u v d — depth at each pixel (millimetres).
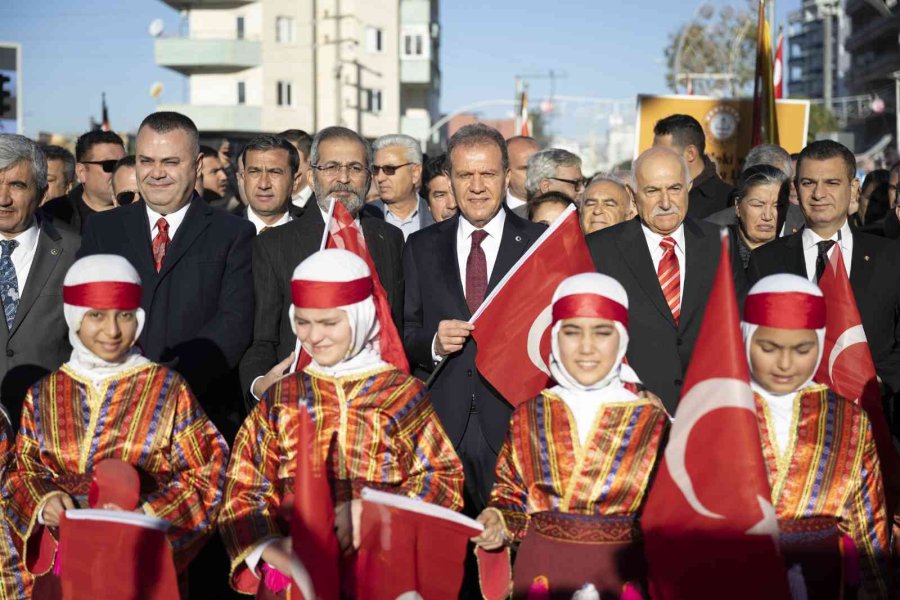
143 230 6004
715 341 4328
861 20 64375
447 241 6246
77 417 4754
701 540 4227
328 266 4547
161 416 4781
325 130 6590
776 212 7660
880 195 10320
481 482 5965
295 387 4621
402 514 4270
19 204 5797
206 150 10703
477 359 5750
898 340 6270
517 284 5719
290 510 4414
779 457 4543
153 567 4410
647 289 5934
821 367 5586
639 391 5012
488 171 6027
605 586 4406
